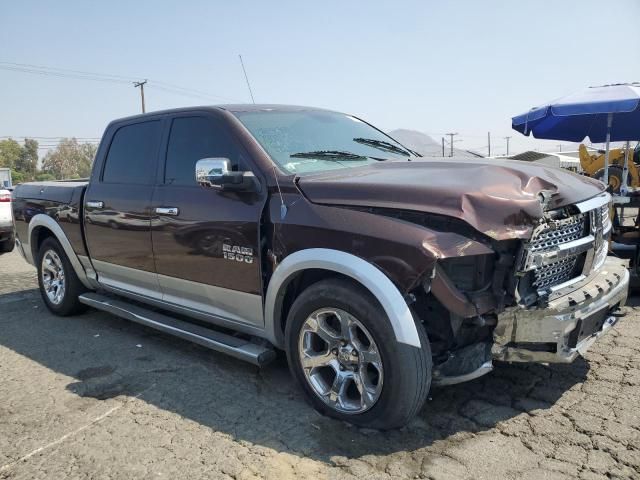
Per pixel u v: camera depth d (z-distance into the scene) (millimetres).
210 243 3605
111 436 3086
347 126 4465
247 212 3375
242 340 3709
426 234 2641
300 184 3215
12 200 6066
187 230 3752
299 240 3076
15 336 4996
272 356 3479
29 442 3055
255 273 3359
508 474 2551
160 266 4062
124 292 4691
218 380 3791
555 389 3391
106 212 4531
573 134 10414
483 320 2736
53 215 5273
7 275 8094
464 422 3051
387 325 2725
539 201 2781
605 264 3547
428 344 2768
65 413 3395
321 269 3045
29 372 4102
